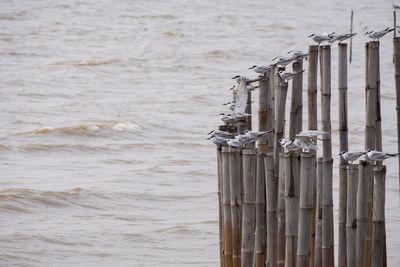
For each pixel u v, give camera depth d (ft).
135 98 297.53
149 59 383.45
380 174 78.07
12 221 146.41
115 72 353.72
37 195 160.15
